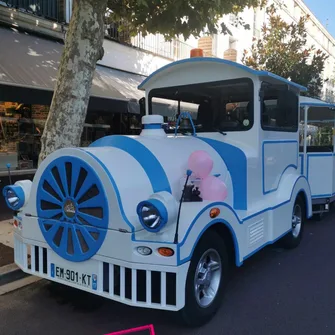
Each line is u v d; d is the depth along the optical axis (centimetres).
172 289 289
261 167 449
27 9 912
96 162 307
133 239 290
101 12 494
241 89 443
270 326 336
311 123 888
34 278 438
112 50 1150
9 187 360
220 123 459
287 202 496
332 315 358
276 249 569
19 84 689
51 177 333
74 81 489
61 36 984
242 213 400
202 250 323
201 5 600
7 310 362
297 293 407
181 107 486
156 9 659
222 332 324
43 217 342
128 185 311
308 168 716
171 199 289
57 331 325
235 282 437
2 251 497
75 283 325
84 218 314
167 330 326
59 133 493
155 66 1336
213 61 449
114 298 301
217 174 395
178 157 370
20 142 865
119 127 1121
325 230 695
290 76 1216
